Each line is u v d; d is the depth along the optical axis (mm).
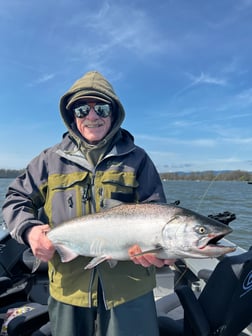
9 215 827
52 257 814
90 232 793
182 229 757
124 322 762
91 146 832
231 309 775
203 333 778
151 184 864
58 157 854
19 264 1729
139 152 881
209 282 825
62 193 824
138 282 792
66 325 783
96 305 771
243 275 759
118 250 781
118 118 870
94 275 780
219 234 750
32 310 1044
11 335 977
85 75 898
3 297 1388
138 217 788
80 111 850
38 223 813
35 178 866
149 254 752
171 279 1665
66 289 790
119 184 821
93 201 816
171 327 941
